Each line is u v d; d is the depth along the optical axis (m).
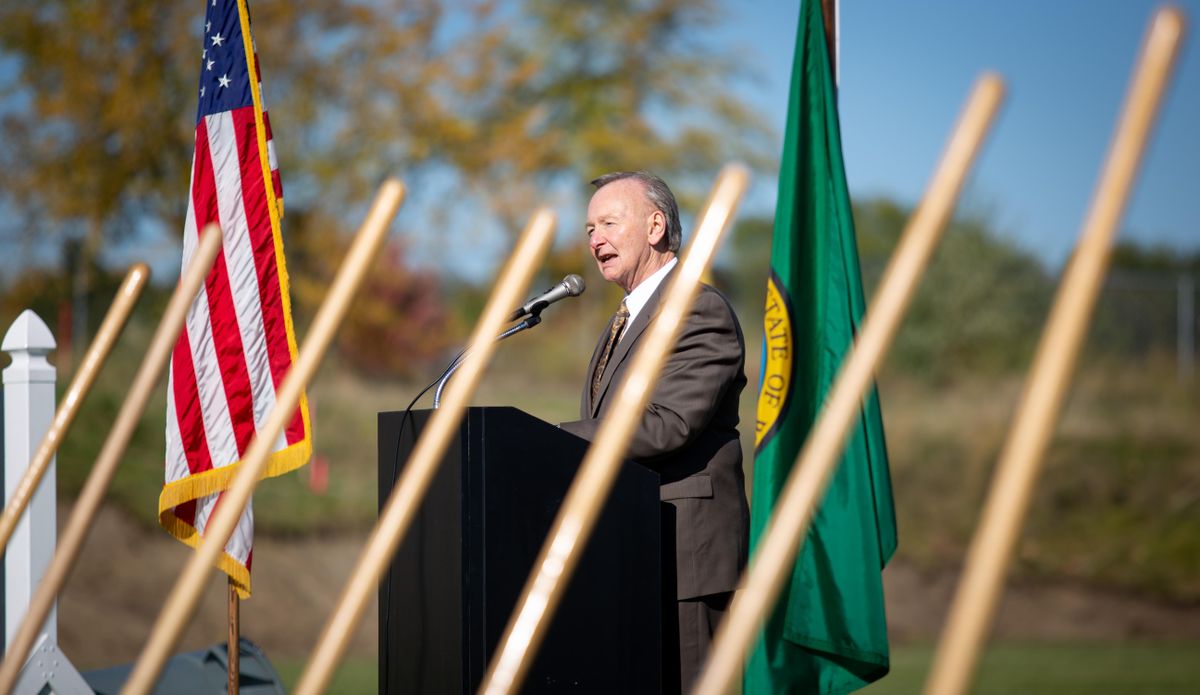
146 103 26.98
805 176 5.64
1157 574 21.80
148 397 4.72
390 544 3.20
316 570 19.83
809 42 5.75
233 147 6.42
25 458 6.32
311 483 21.11
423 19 31.02
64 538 4.61
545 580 2.71
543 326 31.20
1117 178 2.10
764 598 2.36
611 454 2.72
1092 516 23.20
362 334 29.30
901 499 23.17
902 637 19.91
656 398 5.06
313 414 22.53
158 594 18.77
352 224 30.06
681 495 5.14
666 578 5.09
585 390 5.69
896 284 2.42
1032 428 2.05
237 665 6.03
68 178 26.69
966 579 2.02
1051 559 22.28
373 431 22.73
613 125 34.19
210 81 6.48
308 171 29.78
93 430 21.06
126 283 5.20
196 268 4.71
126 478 20.19
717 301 5.26
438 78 31.58
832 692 5.18
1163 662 16.05
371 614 18.88
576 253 32.28
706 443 5.25
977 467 23.58
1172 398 25.89
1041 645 18.50
